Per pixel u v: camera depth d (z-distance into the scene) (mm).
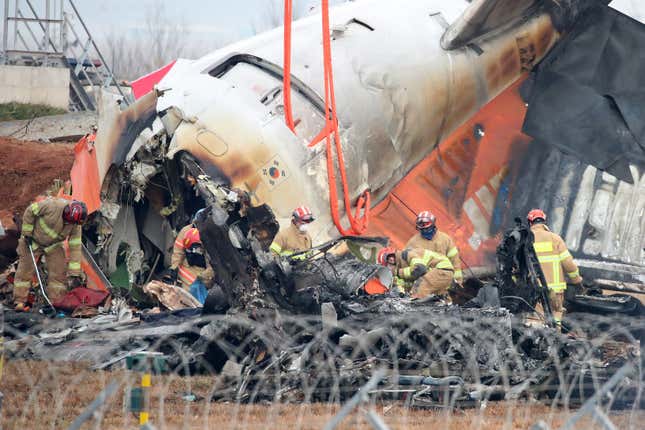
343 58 59969
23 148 102500
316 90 57844
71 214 54406
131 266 60719
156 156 56250
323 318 36812
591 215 64938
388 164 59812
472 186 63469
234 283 39094
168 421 30312
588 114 66375
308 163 55188
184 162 54844
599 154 65875
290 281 39750
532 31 65750
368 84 59344
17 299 53812
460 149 63969
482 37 64312
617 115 66375
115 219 59531
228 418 31141
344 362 36094
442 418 32375
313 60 59375
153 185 59188
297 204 54656
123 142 56844
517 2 63750
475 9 61625
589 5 67375
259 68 59625
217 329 38094
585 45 67500
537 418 32594
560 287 47969
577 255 64062
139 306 55062
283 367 35969
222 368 38500
